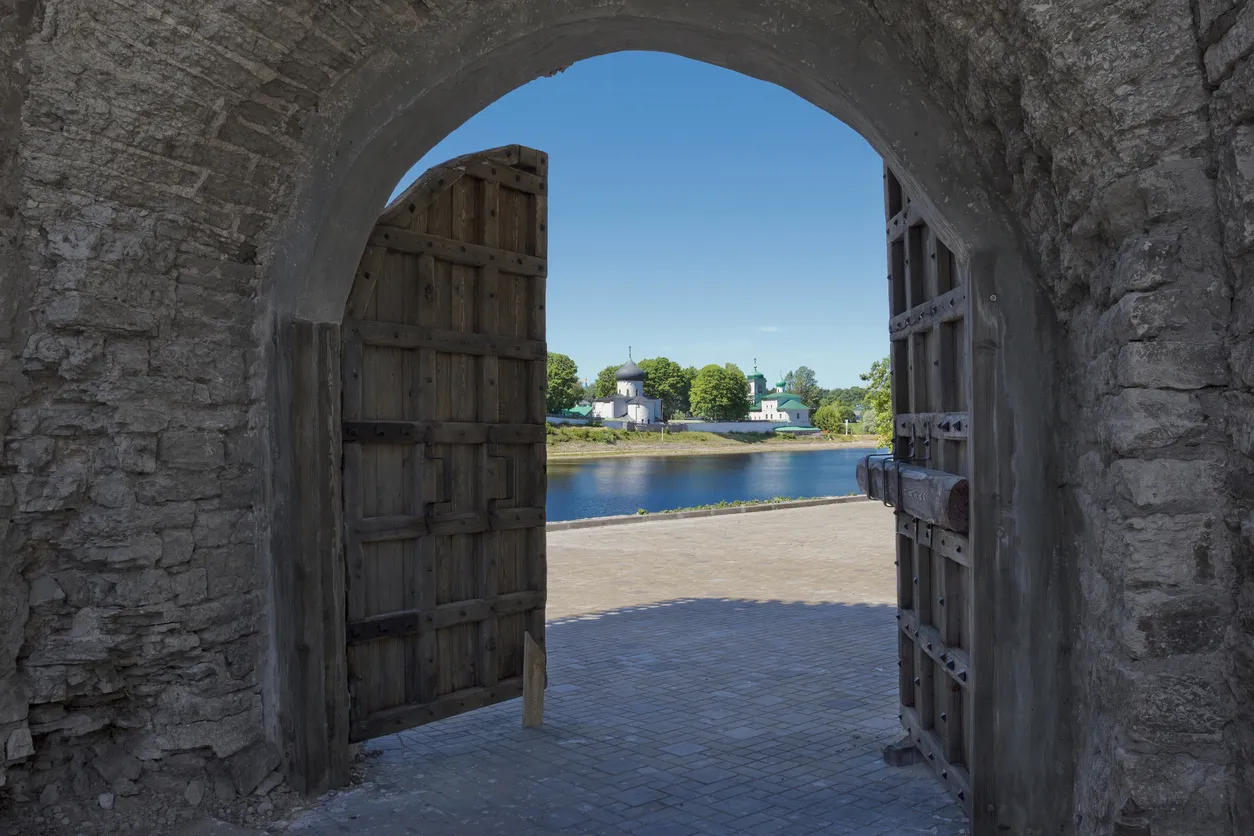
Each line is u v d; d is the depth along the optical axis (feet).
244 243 13.92
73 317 12.04
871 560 41.06
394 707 16.07
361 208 13.96
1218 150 8.27
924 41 10.62
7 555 11.73
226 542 13.93
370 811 13.46
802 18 11.39
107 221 12.23
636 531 52.70
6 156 11.21
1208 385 8.57
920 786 14.21
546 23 12.44
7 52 10.86
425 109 13.44
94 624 12.59
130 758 13.14
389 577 16.03
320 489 14.10
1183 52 8.32
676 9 11.90
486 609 17.52
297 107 13.02
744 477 189.16
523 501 18.45
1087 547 10.21
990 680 11.18
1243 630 8.34
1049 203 10.36
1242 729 8.36
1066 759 10.80
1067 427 10.84
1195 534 8.61
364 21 12.36
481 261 17.62
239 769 13.79
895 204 15.61
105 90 11.34
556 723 17.83
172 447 13.23
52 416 12.07
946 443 13.26
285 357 14.02
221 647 13.80
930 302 13.60
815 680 20.95
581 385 417.28
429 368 16.61
